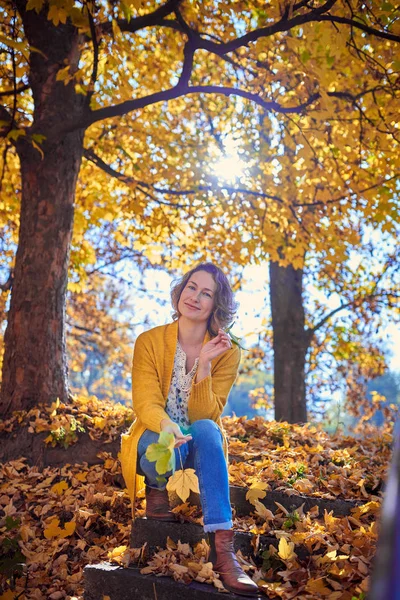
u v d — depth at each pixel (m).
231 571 2.85
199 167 8.24
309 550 3.21
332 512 3.57
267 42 6.27
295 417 10.90
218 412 3.37
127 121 8.66
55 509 4.31
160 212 8.58
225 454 3.37
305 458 4.70
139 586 2.94
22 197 6.52
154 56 8.69
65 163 6.50
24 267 6.25
